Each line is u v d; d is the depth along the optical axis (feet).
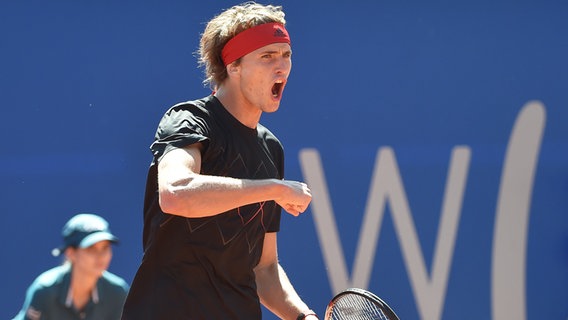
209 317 29.71
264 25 29.73
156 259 29.71
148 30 59.52
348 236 61.57
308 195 27.12
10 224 57.52
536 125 63.52
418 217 62.34
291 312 33.32
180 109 29.40
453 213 62.75
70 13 58.49
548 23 63.77
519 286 63.52
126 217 59.06
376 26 62.23
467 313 62.69
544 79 63.67
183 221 28.99
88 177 58.54
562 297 63.67
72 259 42.63
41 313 42.24
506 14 63.36
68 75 58.39
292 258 61.16
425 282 62.34
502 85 63.26
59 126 58.29
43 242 57.77
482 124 63.05
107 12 58.95
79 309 42.91
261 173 30.58
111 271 58.70
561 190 63.77
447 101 62.75
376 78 62.08
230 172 29.50
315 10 61.57
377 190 61.93
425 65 62.59
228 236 29.48
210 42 30.45
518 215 63.41
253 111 30.35
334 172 61.52
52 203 58.03
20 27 57.88
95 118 58.75
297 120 61.31
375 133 62.03
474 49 63.10
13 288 57.47
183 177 26.27
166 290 29.50
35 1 58.03
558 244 63.77
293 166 61.11
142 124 59.26
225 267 29.96
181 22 59.88
